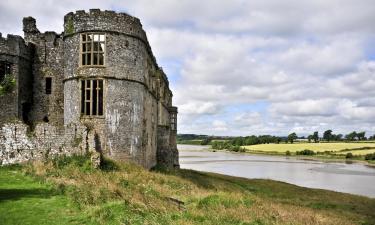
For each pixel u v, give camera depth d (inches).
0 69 1267.2
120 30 1200.8
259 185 1780.3
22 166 1041.5
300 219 791.1
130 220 577.6
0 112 1242.6
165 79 2220.7
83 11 1192.8
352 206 1336.1
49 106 1376.7
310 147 7140.8
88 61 1224.8
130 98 1222.3
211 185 1408.7
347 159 5300.2
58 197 732.7
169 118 2413.9
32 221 590.9
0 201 692.1
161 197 806.5
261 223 660.7
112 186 806.5
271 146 7711.6
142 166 1294.3
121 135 1192.2
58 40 1393.9
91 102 1172.5
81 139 1099.9
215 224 599.5
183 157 5073.8
